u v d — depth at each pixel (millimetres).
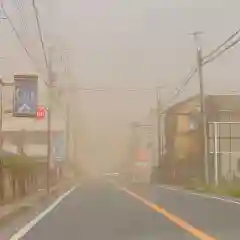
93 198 39688
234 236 15930
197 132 74812
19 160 41406
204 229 17938
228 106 70500
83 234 17031
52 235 16844
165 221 21172
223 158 68750
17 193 39781
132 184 79688
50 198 40156
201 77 50812
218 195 41344
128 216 23891
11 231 18484
